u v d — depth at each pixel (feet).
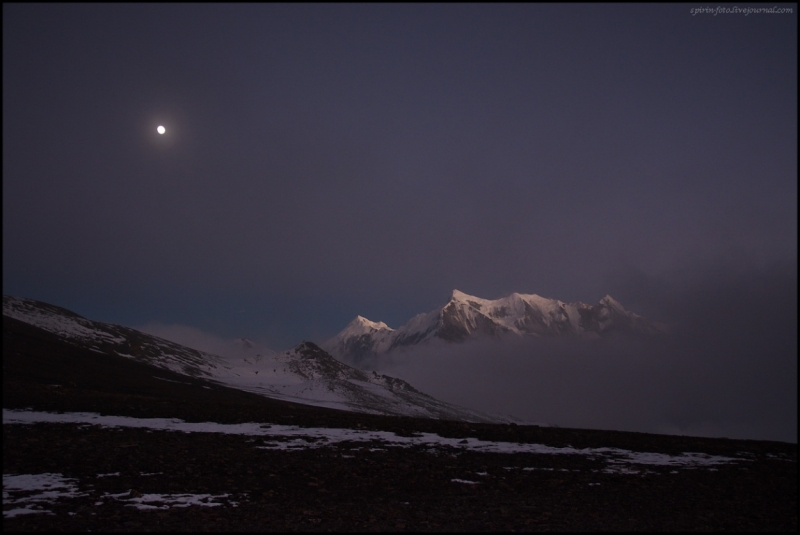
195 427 105.50
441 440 101.55
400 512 56.49
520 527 51.39
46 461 73.00
